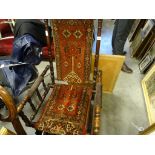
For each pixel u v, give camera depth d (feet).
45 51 7.63
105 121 5.81
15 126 3.64
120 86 7.06
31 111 5.92
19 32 6.93
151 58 7.13
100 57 5.48
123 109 6.21
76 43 4.58
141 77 7.46
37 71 7.11
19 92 6.16
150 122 5.62
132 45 8.97
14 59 6.56
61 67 5.16
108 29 10.52
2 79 6.01
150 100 6.13
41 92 6.48
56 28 4.41
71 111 4.53
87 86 5.32
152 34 7.22
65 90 5.14
